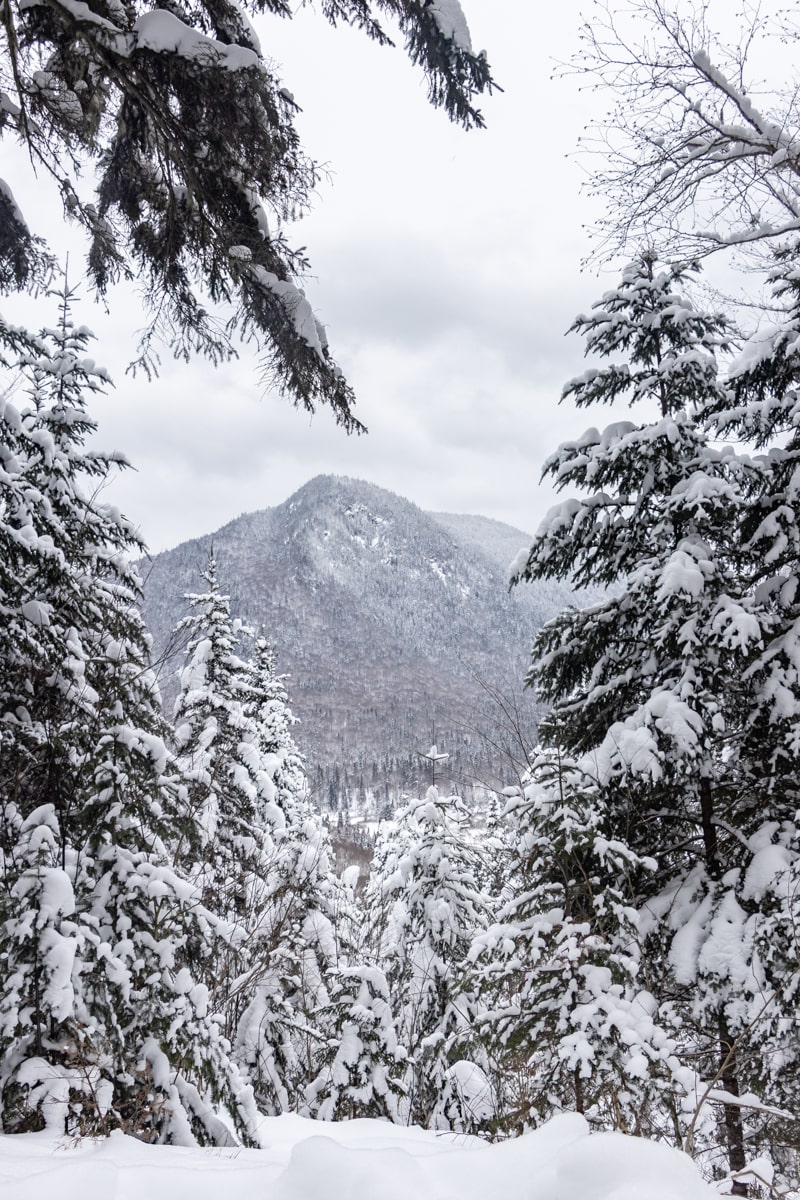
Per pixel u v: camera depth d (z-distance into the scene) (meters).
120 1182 2.64
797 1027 6.31
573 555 9.62
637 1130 5.29
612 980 6.34
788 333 8.67
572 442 9.57
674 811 8.61
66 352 9.91
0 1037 4.43
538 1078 6.24
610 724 9.24
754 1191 5.51
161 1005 5.25
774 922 6.78
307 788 21.84
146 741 6.08
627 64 6.74
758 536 8.69
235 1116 5.52
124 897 5.49
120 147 5.96
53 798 7.50
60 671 7.57
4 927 4.71
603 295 9.88
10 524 7.46
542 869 7.21
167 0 5.68
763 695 7.87
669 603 8.17
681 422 8.89
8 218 6.39
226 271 5.98
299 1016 10.54
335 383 6.16
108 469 9.84
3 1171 2.80
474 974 6.82
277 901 10.79
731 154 7.01
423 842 11.63
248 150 5.40
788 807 8.05
